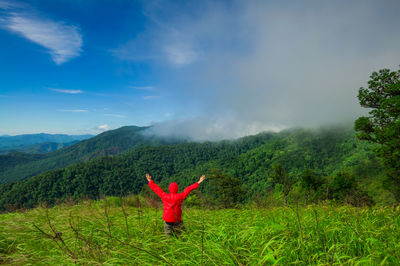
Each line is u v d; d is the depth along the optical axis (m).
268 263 2.02
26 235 3.42
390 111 12.77
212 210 5.07
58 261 2.24
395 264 1.71
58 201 7.37
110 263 2.06
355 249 2.20
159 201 6.16
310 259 2.02
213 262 1.96
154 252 2.32
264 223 3.24
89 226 3.68
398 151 12.24
